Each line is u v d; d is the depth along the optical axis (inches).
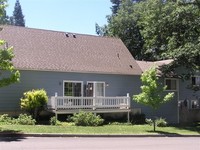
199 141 924.0
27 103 1093.1
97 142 790.5
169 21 1460.4
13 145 674.2
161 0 1525.6
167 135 1058.7
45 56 1254.3
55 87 1230.3
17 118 1088.2
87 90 1309.1
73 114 1179.9
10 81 874.8
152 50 1740.9
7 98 1134.4
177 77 1530.5
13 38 1254.3
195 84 1660.9
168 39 1485.0
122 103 1300.4
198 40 1396.4
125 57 1482.5
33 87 1183.6
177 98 1588.3
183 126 1365.7
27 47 1249.4
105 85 1355.8
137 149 693.9
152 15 1517.0
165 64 1537.9
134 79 1440.7
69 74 1264.8
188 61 1401.3
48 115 1157.7
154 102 1126.4
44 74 1208.2
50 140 784.9
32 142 732.7
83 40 1445.6
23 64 1163.3
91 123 1117.7
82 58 1344.7
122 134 965.2
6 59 861.8
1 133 814.5
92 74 1322.6
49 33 1376.7
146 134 1012.5
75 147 683.4
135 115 1379.2
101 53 1427.2
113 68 1379.2
